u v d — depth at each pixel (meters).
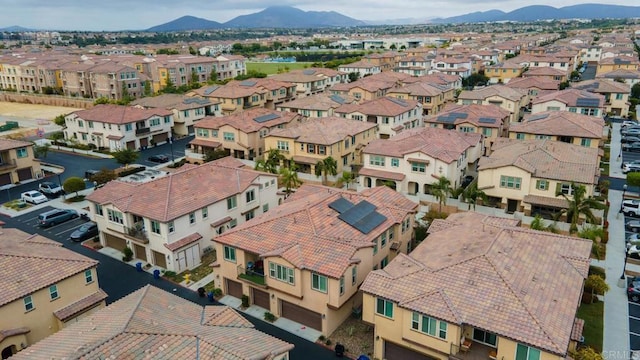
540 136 68.00
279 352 25.08
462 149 61.03
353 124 75.25
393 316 29.53
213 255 47.19
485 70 145.50
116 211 46.22
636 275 40.66
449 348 27.31
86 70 138.25
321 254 33.94
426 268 30.45
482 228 35.31
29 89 158.12
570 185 49.88
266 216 40.84
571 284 28.95
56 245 38.28
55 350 23.88
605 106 90.50
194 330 25.22
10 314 31.17
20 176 70.25
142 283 42.34
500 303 26.78
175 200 45.12
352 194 43.00
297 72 134.50
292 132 70.81
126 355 22.53
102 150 85.88
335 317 34.78
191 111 98.25
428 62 154.62
